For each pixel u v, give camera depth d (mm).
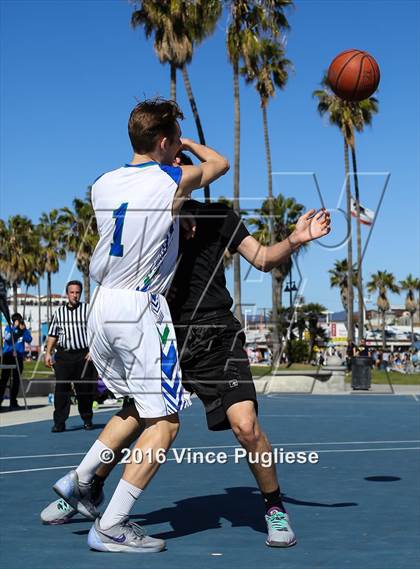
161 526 4867
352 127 46000
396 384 30281
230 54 37188
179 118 4465
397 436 10719
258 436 4391
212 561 3986
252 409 4434
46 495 5977
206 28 34656
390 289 102438
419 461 8023
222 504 5582
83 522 4957
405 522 4969
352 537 4543
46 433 11078
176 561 3992
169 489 6207
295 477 6902
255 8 36656
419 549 4238
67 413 11234
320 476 6961
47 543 4387
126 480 4199
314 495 5988
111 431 4684
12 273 71812
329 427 12133
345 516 5176
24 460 8133
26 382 18609
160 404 4230
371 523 4941
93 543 4176
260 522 4984
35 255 73562
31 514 5230
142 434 4305
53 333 11266
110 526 4160
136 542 4160
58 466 7660
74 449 9133
